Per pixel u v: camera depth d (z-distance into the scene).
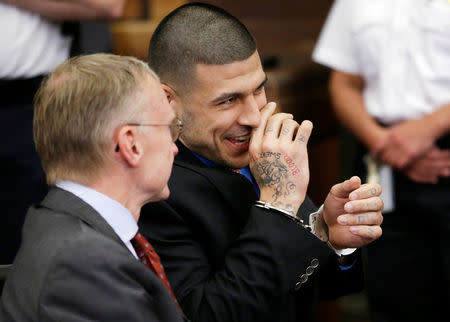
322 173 12.27
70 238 4.27
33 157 7.61
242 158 5.85
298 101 11.07
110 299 4.14
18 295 4.31
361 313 13.06
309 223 6.13
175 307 4.59
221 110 5.59
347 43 9.12
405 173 8.78
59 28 7.84
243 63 5.49
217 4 14.07
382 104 8.83
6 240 7.69
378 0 8.76
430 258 8.95
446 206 8.63
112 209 4.64
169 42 5.56
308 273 5.39
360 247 6.09
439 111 8.45
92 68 4.63
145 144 4.68
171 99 5.65
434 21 8.34
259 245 5.34
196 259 5.55
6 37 7.19
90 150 4.54
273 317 5.30
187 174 5.71
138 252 4.99
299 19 14.82
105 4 7.76
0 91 7.38
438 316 9.09
